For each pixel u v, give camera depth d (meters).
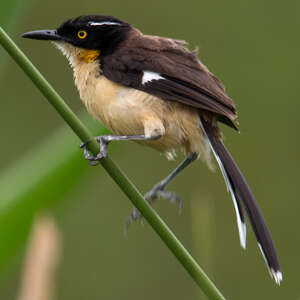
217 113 8.48
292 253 13.47
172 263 13.30
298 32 13.96
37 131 13.80
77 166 8.07
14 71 13.76
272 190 13.82
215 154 8.12
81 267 13.38
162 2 14.17
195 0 14.17
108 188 13.66
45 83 6.83
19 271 12.24
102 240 13.56
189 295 13.04
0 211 7.78
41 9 13.91
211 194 13.71
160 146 8.77
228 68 14.05
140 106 8.39
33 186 7.96
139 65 8.52
